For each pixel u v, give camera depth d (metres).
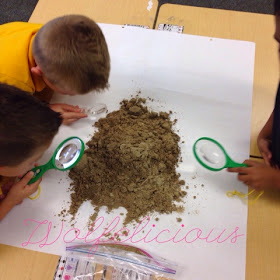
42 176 0.71
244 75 0.84
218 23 0.92
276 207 0.65
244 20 0.92
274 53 0.86
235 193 0.67
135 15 0.94
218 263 0.60
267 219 0.64
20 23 0.81
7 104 0.52
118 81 0.84
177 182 0.70
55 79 0.67
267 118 0.77
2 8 1.62
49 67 0.65
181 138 0.75
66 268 0.61
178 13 0.94
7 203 0.66
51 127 0.57
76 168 0.71
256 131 0.75
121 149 0.71
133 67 0.86
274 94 0.80
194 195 0.68
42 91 0.85
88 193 0.69
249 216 0.65
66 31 0.61
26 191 0.68
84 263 0.61
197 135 0.76
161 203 0.67
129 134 0.75
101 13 0.95
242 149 0.73
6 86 0.55
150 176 0.70
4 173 0.63
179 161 0.72
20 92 0.55
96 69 0.64
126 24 0.93
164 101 0.81
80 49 0.61
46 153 0.75
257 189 0.67
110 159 0.71
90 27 0.63
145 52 0.88
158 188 0.69
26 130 0.53
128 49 0.89
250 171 0.67
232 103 0.80
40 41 0.64
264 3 1.51
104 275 0.60
